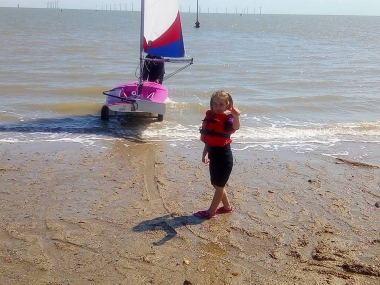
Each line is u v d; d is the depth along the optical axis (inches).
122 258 150.3
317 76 629.9
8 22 2497.5
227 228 173.5
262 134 316.2
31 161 244.2
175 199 199.8
